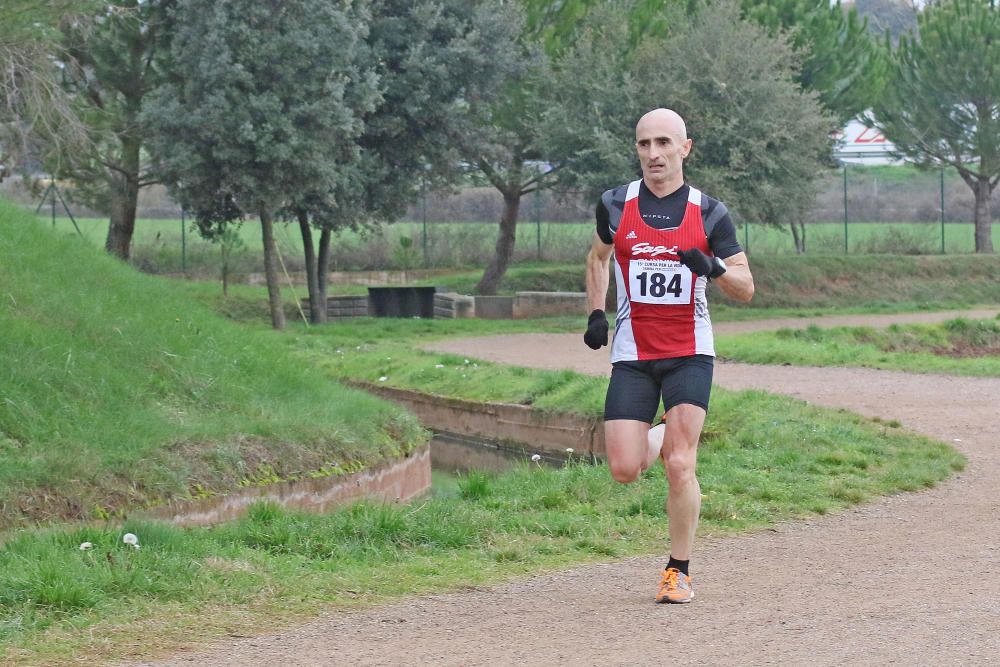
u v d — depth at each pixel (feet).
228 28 117.29
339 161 133.59
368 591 28.81
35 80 101.45
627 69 154.51
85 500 38.73
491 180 164.96
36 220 66.90
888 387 74.84
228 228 155.43
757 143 143.84
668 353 26.53
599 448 63.00
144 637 24.59
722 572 30.96
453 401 74.08
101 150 136.26
